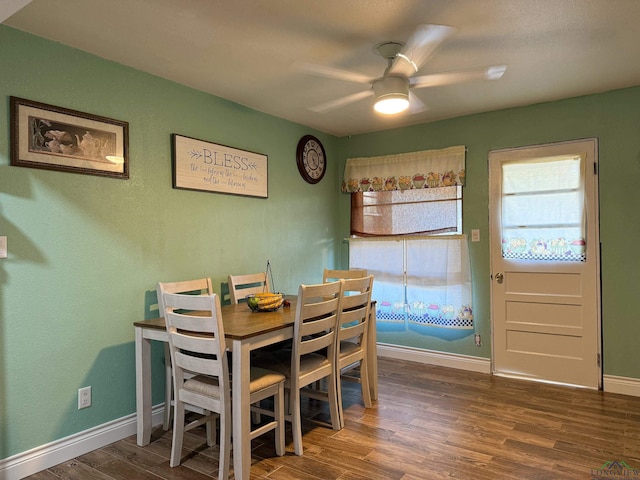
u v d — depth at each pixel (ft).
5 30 7.30
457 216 13.41
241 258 11.80
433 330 13.85
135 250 9.20
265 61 9.00
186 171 10.26
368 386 10.39
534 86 10.70
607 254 11.26
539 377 12.17
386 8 6.94
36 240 7.64
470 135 13.15
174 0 6.64
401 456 7.94
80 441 8.16
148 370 8.55
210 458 8.04
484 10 7.01
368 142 15.20
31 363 7.56
